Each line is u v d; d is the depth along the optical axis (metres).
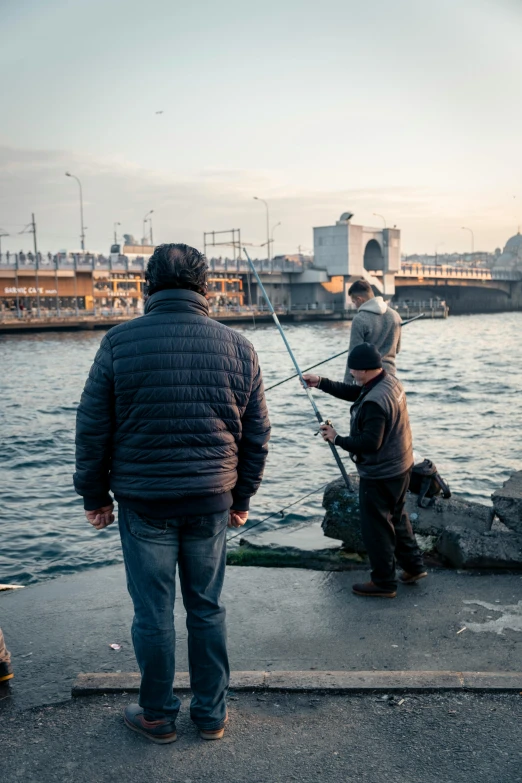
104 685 3.21
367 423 4.09
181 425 2.63
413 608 4.15
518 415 22.06
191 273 2.77
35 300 78.50
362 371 4.16
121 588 4.69
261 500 11.63
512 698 3.03
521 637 3.75
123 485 2.67
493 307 153.50
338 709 3.00
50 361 45.12
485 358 44.81
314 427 19.81
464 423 20.72
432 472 5.00
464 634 3.80
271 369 39.41
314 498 11.57
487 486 12.95
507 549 4.64
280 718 2.95
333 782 2.51
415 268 115.50
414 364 41.28
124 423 2.65
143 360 2.61
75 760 2.68
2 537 10.20
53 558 9.23
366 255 104.81
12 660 3.68
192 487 2.65
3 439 19.42
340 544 5.18
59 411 25.08
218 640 2.81
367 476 4.20
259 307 89.06
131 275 87.81
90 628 4.06
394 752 2.68
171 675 2.77
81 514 11.54
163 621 2.73
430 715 2.92
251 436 2.85
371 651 3.65
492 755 2.63
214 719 2.80
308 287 100.62
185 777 2.56
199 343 2.69
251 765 2.62
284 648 3.72
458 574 4.63
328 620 4.04
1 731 2.92
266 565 5.04
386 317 4.88
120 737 2.83
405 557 4.43
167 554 2.71
